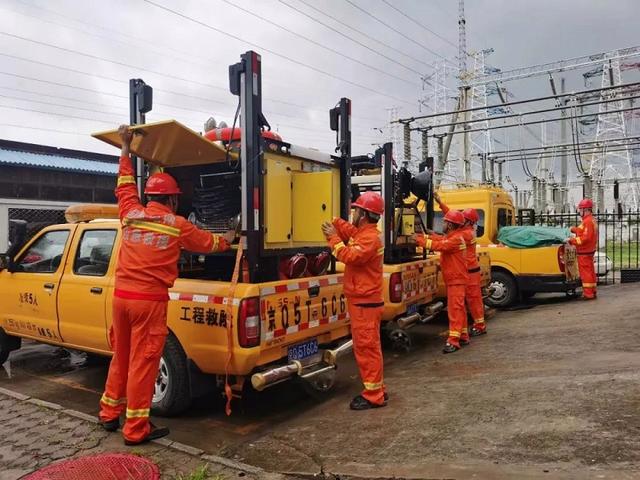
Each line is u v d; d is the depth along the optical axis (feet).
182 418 15.61
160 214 13.34
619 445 10.55
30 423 14.53
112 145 15.87
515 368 17.71
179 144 14.99
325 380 17.22
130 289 13.00
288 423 14.89
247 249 14.51
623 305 28.25
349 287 15.16
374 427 13.44
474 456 10.92
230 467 11.68
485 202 35.29
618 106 72.64
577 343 20.38
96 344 17.67
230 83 14.71
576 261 35.19
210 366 14.33
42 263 19.84
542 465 10.10
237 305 13.57
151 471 11.48
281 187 15.96
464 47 93.76
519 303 35.12
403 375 18.89
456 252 22.02
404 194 24.47
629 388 13.83
